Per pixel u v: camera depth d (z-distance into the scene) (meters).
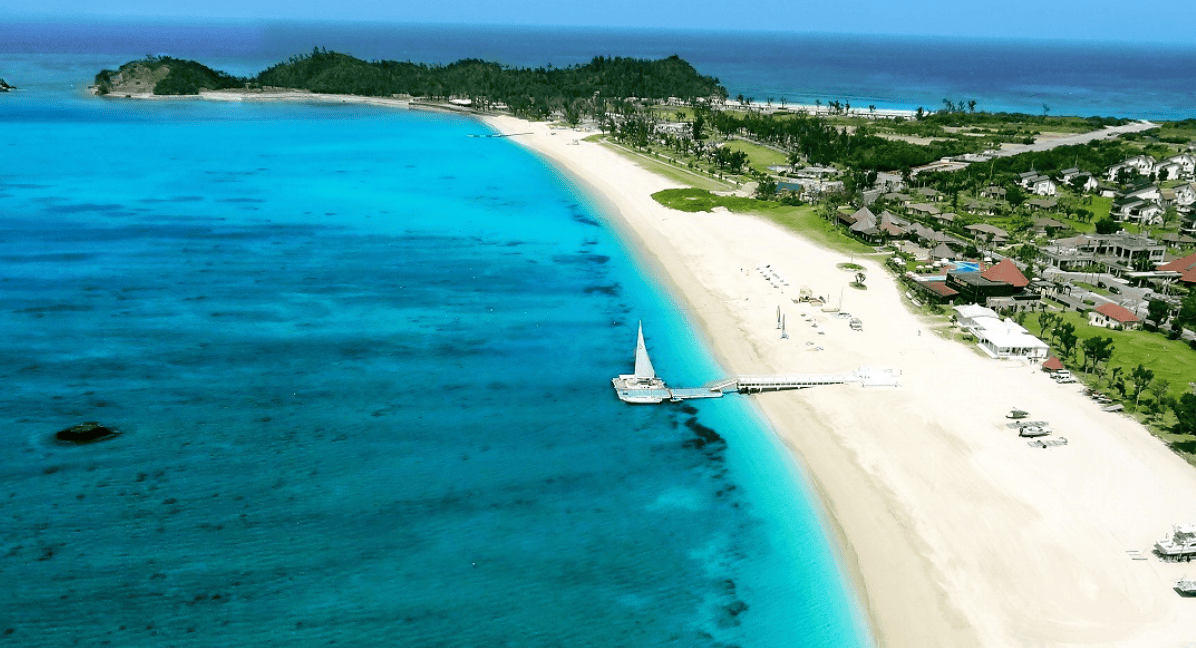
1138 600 65.12
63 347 110.50
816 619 64.19
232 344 113.81
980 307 126.00
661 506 78.31
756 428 93.56
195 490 78.12
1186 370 107.56
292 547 70.31
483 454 86.81
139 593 64.06
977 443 88.38
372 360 110.12
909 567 69.69
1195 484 80.12
